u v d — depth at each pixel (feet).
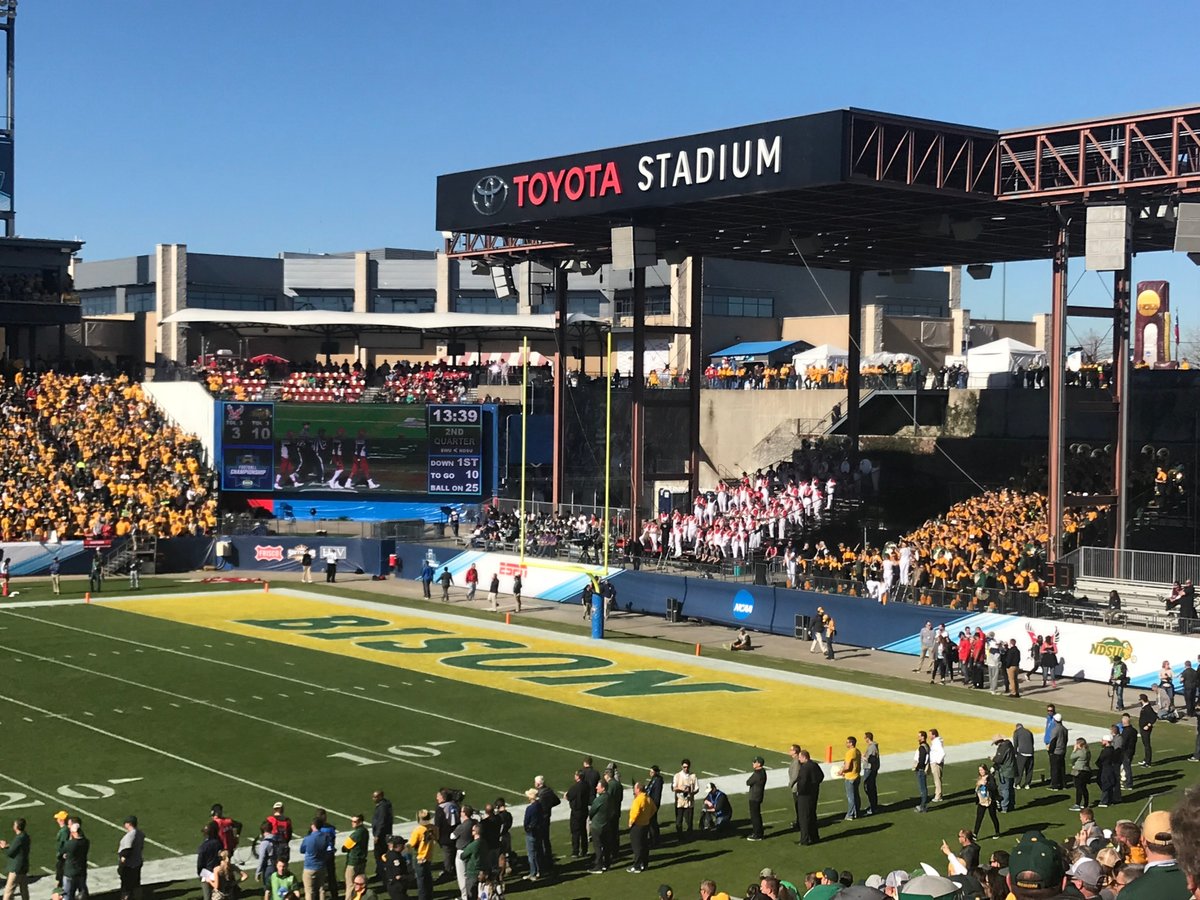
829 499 241.76
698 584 212.64
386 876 88.89
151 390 305.53
